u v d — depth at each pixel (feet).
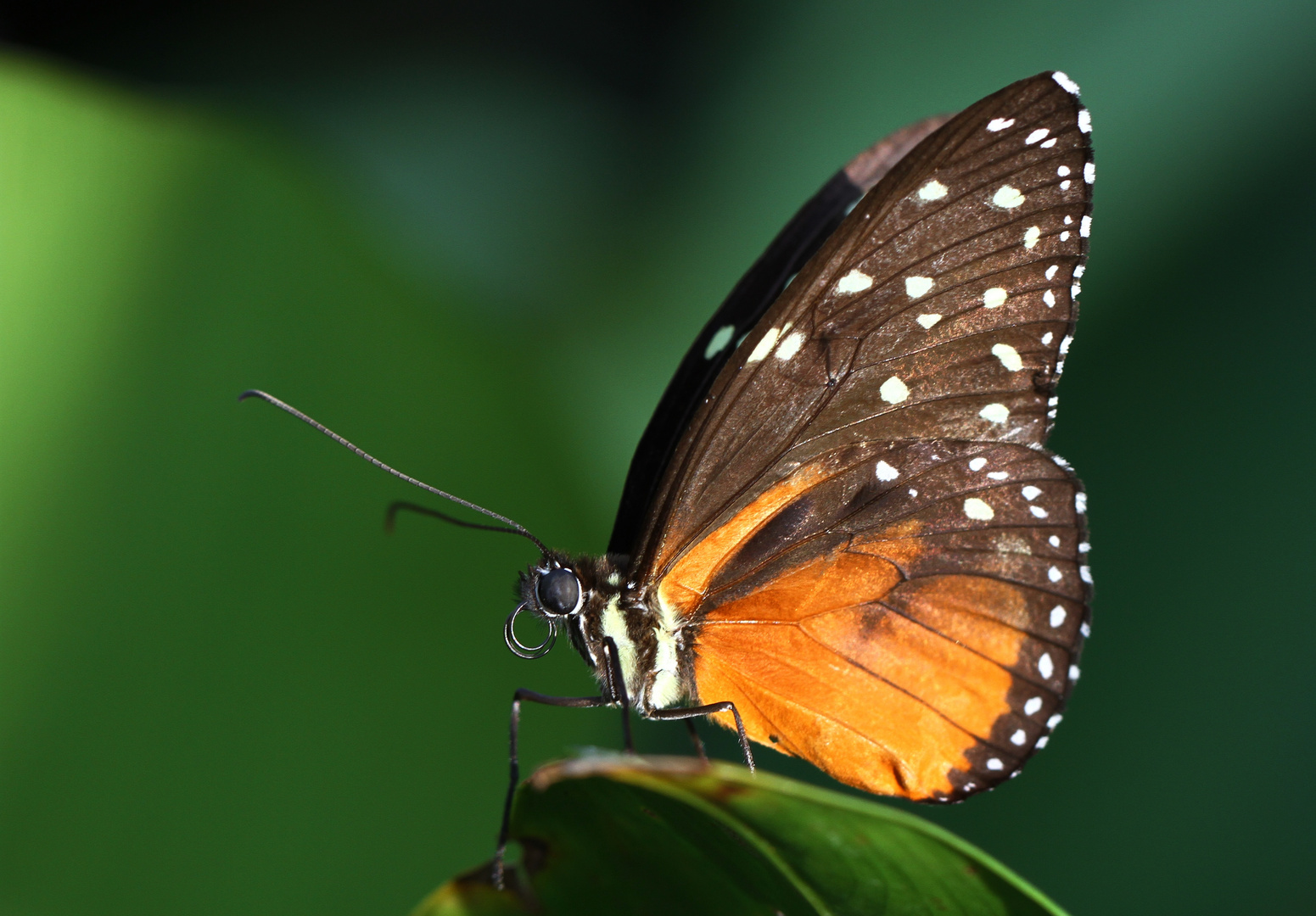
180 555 1.55
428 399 1.59
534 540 1.56
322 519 1.57
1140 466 1.60
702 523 1.55
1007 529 1.54
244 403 1.57
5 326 1.55
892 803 1.59
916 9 1.69
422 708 1.56
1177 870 1.56
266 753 1.54
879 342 1.54
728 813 1.46
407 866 1.55
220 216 1.58
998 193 1.52
